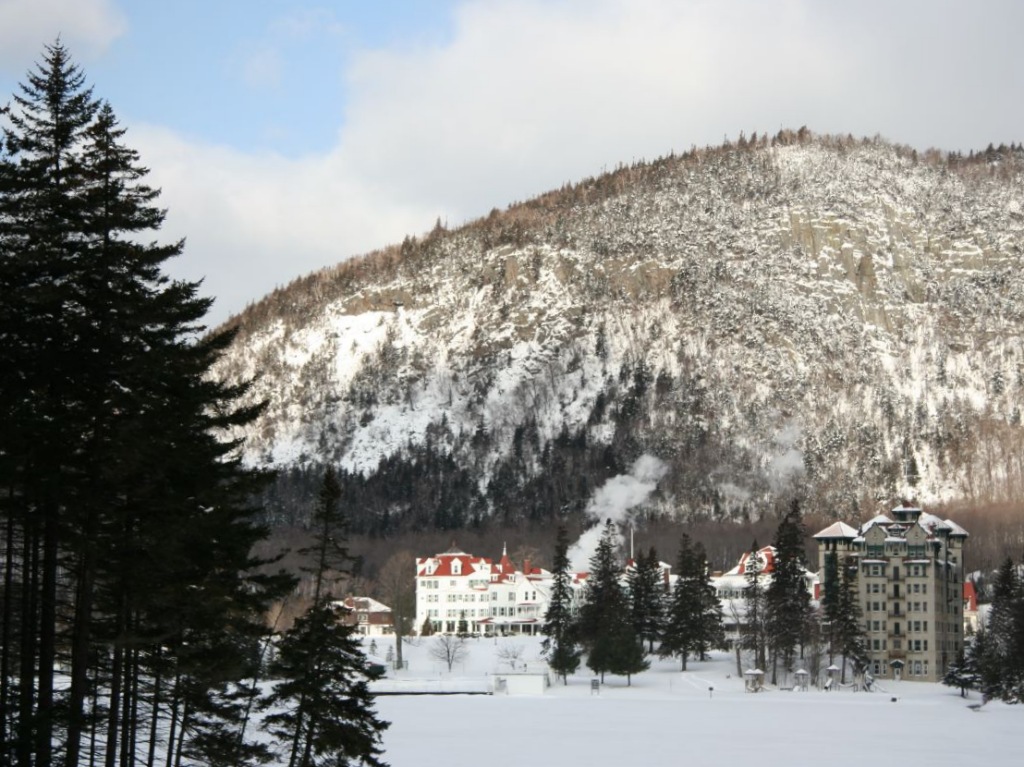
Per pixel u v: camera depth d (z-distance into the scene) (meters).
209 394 70.81
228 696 77.81
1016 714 181.88
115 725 66.06
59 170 63.97
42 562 63.16
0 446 59.94
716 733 151.38
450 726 157.88
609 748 135.62
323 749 80.00
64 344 63.56
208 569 72.06
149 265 66.19
